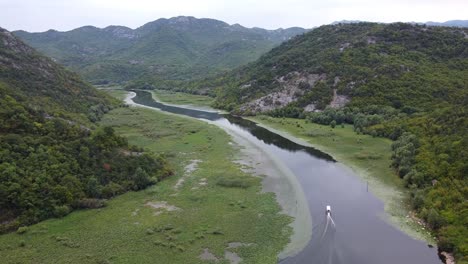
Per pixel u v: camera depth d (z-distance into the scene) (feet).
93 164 186.29
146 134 319.68
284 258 128.98
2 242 134.10
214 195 182.70
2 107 193.47
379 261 126.21
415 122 271.90
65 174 172.04
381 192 185.98
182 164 234.79
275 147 281.95
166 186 193.67
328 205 171.73
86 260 124.57
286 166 232.53
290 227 150.82
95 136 204.85
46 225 147.02
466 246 124.88
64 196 160.56
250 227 150.30
